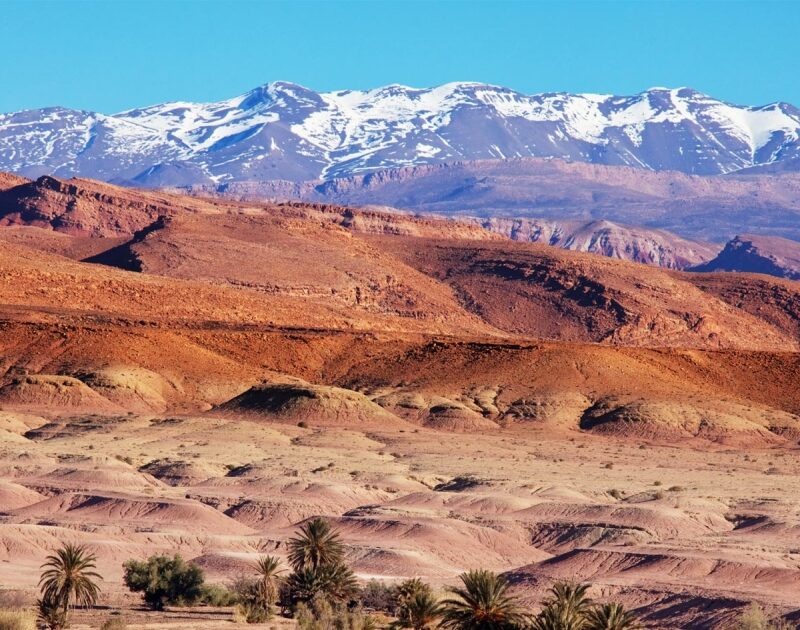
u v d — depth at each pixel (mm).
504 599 184625
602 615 172500
